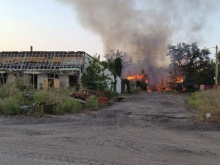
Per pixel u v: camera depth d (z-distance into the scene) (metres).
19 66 29.30
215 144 6.59
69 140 6.54
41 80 28.30
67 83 27.47
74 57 28.48
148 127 9.12
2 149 5.44
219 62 49.66
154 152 5.62
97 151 5.54
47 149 5.56
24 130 7.74
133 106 17.47
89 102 15.08
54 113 11.83
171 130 8.61
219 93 19.64
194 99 22.58
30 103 12.81
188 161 5.00
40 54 29.88
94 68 25.31
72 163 4.61
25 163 4.52
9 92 14.59
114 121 10.36
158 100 25.19
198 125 9.58
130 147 6.01
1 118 10.02
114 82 36.69
